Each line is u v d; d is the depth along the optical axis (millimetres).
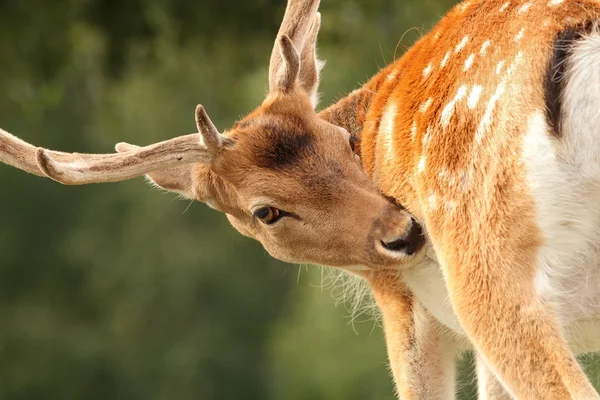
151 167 10055
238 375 41344
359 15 23906
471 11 9594
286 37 10086
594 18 8633
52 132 36000
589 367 11719
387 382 28672
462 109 9000
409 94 9719
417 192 9477
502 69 8867
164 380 41344
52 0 24984
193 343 41500
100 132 35938
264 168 10000
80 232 42969
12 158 10297
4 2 24875
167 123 36312
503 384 8711
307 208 9930
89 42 27062
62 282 43156
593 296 8953
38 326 41281
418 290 10438
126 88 33156
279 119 10102
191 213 43438
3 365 40594
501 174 8625
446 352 10812
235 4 24422
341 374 29094
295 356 32219
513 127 8625
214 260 42344
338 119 10805
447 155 9047
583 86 8438
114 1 25141
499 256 8633
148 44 25812
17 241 42500
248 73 27125
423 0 22656
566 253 8609
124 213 43656
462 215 8891
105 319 42594
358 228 9836
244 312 42219
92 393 41281
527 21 8953
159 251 42812
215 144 10070
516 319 8578
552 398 8461
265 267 42531
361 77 22984
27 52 25406
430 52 9789
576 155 8453
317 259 10109
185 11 24641
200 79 28344
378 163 10070
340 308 28953
